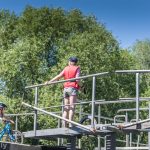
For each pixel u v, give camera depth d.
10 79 32.22
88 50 33.00
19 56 32.66
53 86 30.70
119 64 35.38
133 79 35.94
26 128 29.81
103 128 10.70
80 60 32.50
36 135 12.06
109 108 32.53
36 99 11.84
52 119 28.30
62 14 39.50
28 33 38.34
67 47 34.06
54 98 29.52
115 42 36.34
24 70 32.66
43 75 33.06
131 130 10.89
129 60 37.47
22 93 32.41
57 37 37.47
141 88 36.25
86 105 29.17
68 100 11.49
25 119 29.83
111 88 33.44
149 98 11.75
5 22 42.88
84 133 11.29
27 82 32.53
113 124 10.76
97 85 32.94
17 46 33.62
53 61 36.47
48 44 36.56
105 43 35.56
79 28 39.31
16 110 30.06
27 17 39.31
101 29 38.19
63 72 11.59
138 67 38.59
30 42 34.44
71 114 11.30
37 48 33.69
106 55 33.72
